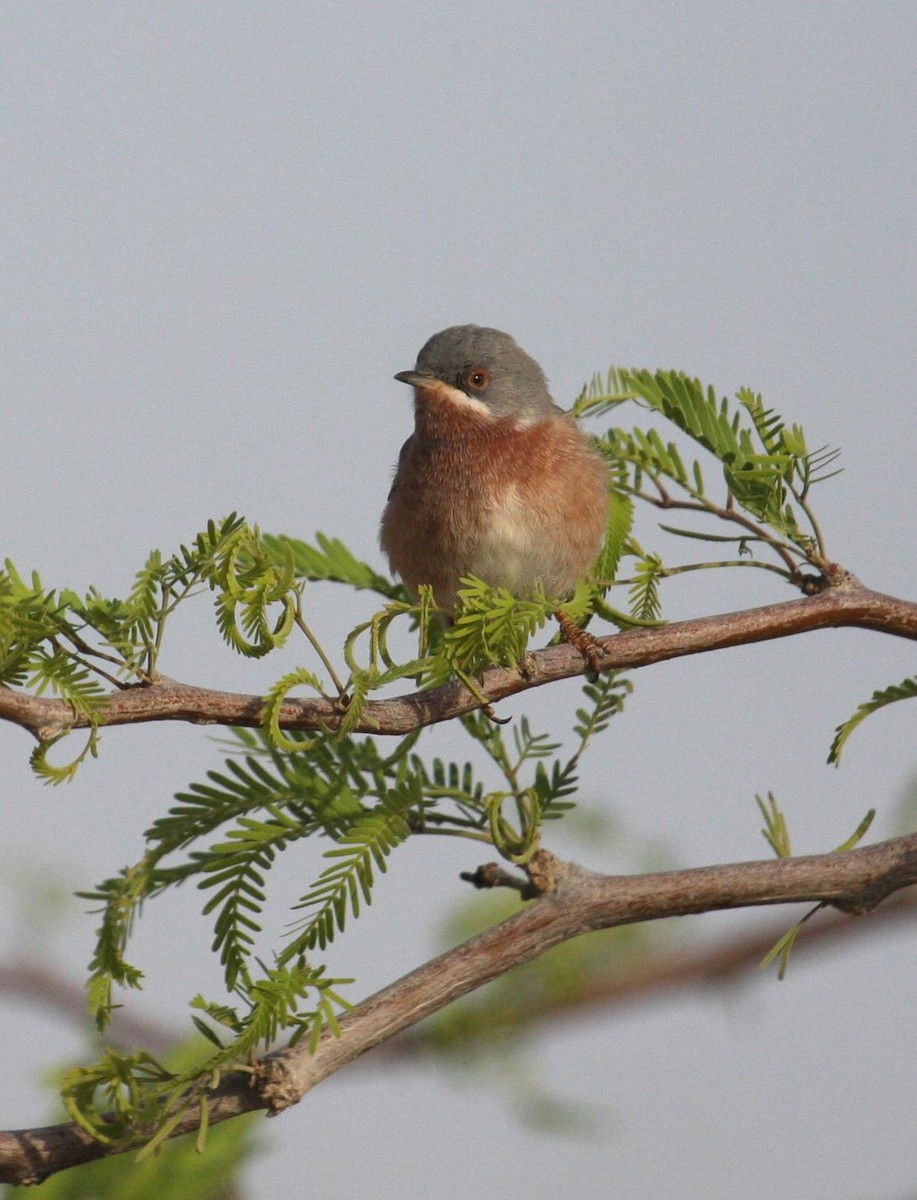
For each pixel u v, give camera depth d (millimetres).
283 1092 6070
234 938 6559
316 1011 5793
